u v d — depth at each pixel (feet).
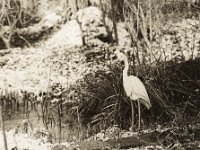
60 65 49.14
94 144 28.76
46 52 54.65
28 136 31.27
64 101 39.58
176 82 37.04
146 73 35.91
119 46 54.24
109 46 54.85
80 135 31.50
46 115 35.73
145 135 29.68
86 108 36.01
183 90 36.32
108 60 49.90
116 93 33.86
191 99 34.88
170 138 28.53
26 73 47.70
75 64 49.37
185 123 30.35
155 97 33.40
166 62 40.24
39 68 48.98
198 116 31.73
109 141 29.12
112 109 33.58
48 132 32.01
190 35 54.08
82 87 39.55
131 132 30.94
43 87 43.47
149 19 43.83
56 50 54.95
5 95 41.70
